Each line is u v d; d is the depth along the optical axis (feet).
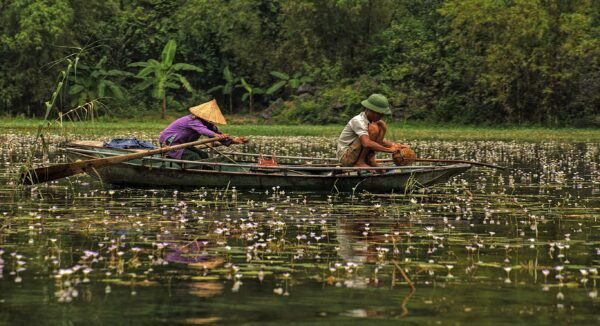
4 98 145.59
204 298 21.98
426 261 27.22
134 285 23.40
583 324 19.83
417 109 142.92
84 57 153.38
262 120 149.38
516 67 136.46
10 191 45.68
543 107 137.90
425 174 47.11
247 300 21.80
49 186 48.65
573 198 44.70
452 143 97.66
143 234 31.76
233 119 151.12
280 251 28.68
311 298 22.07
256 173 47.60
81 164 46.47
